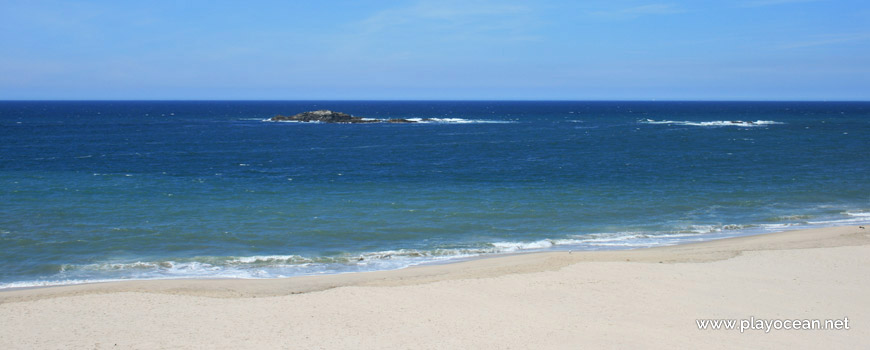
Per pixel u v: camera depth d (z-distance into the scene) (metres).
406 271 19.16
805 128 100.62
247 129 100.31
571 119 147.38
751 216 29.27
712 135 86.00
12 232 24.75
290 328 13.59
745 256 20.27
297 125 112.62
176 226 26.22
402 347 12.46
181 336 13.04
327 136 85.25
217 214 28.86
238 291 16.67
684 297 15.85
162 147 67.19
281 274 19.66
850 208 31.19
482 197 34.06
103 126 107.75
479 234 25.53
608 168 48.16
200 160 54.38
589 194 35.19
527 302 15.48
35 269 19.91
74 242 23.39
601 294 16.11
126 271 19.81
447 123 123.88
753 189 37.03
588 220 28.19
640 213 29.81
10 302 15.42
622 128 105.38
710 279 17.47
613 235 25.34
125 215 28.34
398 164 51.56
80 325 13.71
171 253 22.19
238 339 12.88
